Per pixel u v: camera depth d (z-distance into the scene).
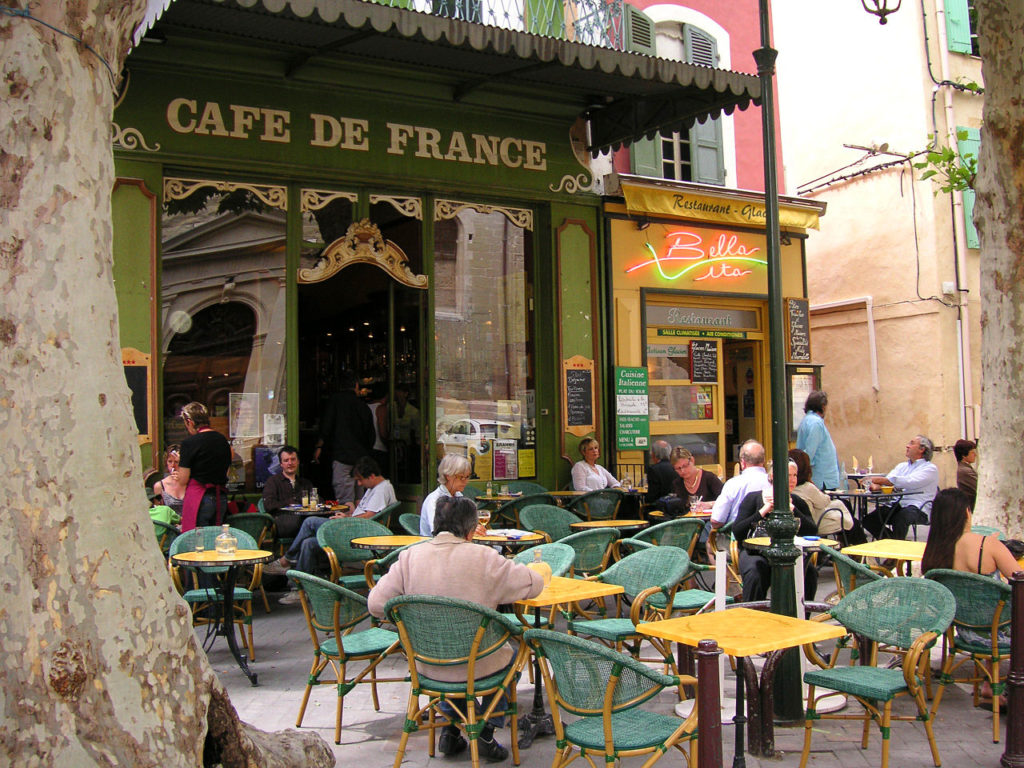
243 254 9.43
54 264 3.21
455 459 7.76
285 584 9.39
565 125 11.08
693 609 6.45
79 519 3.18
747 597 6.98
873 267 15.37
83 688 3.11
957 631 5.53
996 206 7.77
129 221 8.74
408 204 10.30
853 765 4.84
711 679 3.42
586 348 11.13
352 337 11.59
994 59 7.72
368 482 9.28
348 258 9.92
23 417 3.14
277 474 9.38
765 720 4.97
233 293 9.38
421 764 4.92
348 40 8.77
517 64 9.61
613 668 3.82
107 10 3.41
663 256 11.74
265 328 9.52
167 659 3.34
